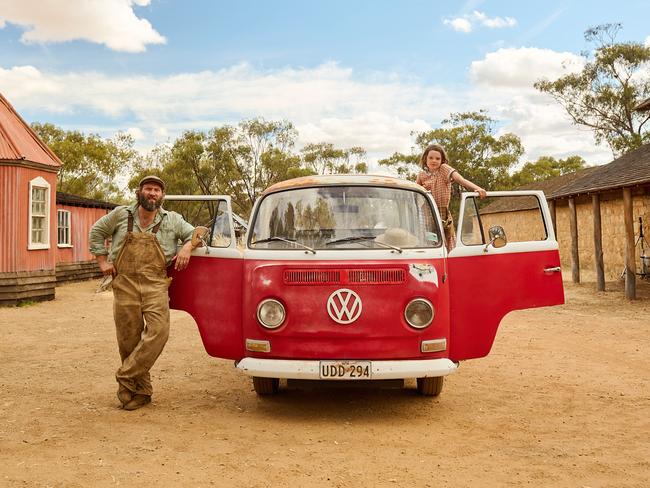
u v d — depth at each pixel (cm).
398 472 390
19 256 1503
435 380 584
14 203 1498
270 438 463
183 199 552
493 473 390
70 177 4809
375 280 491
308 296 492
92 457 412
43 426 489
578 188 1845
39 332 1052
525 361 795
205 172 4225
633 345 912
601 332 1038
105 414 529
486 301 527
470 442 459
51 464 396
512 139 6194
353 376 483
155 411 543
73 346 905
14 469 386
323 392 625
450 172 616
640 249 1978
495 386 655
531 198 3350
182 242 561
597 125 4678
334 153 5072
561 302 544
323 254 505
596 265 1712
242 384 663
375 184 559
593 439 469
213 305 538
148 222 548
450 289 521
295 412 546
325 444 449
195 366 764
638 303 1437
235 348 527
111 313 1329
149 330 534
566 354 844
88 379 678
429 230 538
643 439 470
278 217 547
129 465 396
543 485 370
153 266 537
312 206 548
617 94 4428
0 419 510
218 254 539
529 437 473
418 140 6406
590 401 591
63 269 2166
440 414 541
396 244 517
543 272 542
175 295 555
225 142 4291
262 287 500
